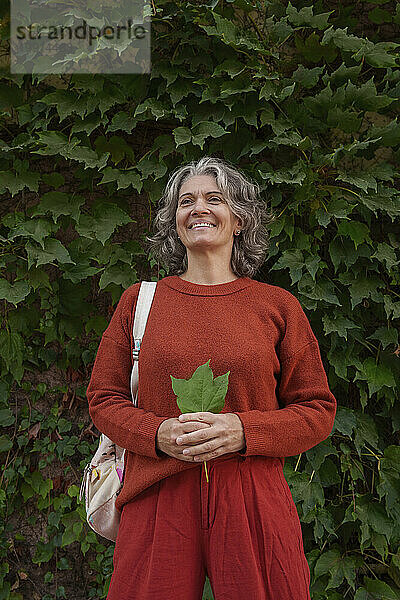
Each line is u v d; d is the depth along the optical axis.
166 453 1.46
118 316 1.72
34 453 2.53
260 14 2.44
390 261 2.35
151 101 2.35
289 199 2.40
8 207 2.59
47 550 2.46
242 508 1.43
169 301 1.66
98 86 2.38
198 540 1.44
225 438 1.42
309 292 2.31
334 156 2.25
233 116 2.34
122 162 2.54
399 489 2.34
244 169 2.37
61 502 2.47
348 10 2.50
